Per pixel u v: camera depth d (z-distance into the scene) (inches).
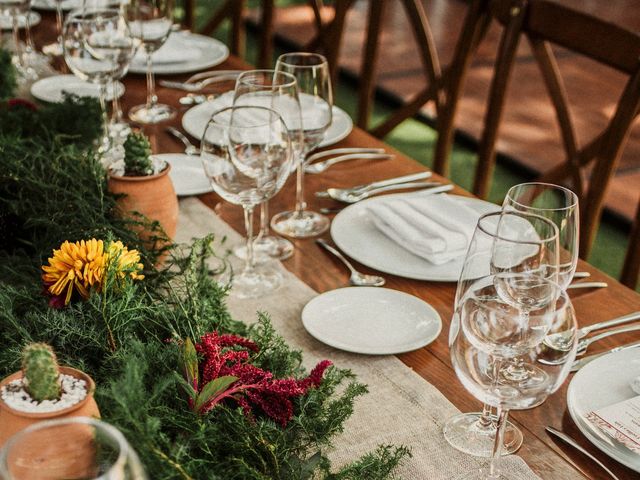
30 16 93.0
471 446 35.0
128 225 44.9
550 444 35.7
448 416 37.0
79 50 61.7
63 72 80.0
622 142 67.8
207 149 44.6
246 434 30.3
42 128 58.4
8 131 58.3
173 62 80.9
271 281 47.7
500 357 30.4
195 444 29.9
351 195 58.3
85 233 42.0
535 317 30.2
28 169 47.2
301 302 46.0
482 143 80.7
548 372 30.1
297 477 30.4
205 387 30.6
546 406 37.9
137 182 45.5
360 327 43.4
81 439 19.9
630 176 142.6
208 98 73.7
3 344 35.2
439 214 51.1
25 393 26.6
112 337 34.3
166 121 69.7
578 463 34.6
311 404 32.9
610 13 203.9
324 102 54.4
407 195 57.4
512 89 183.3
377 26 92.1
